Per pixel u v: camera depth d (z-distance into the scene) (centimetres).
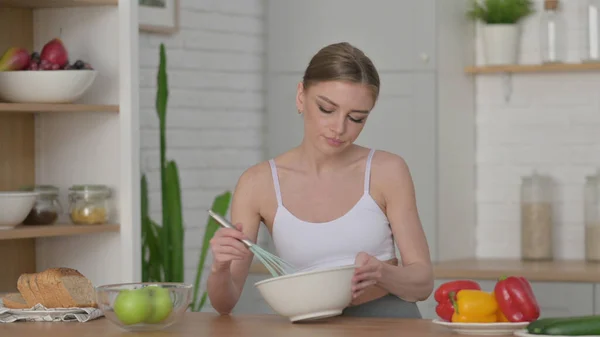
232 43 536
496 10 530
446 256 523
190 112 517
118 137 409
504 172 552
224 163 534
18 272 421
